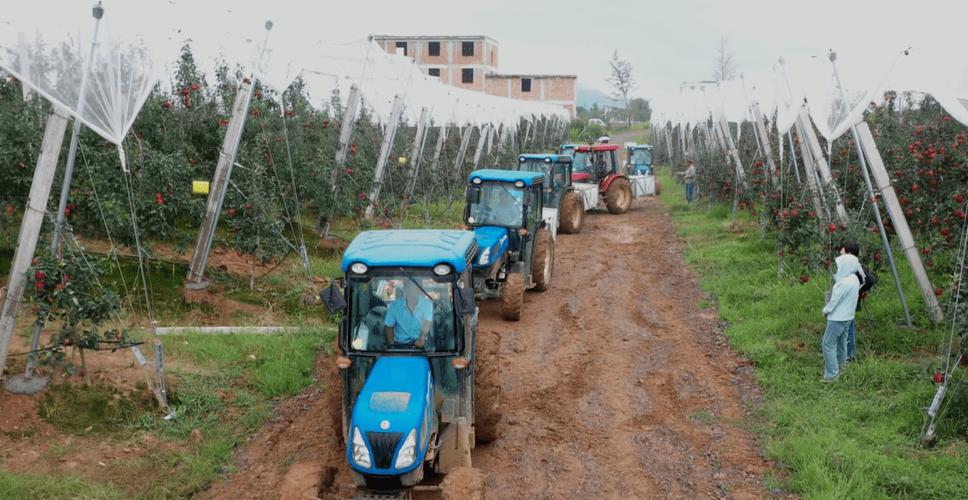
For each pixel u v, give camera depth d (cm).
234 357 968
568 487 714
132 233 1132
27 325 976
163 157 1159
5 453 707
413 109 2114
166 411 819
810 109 1166
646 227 2202
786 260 1429
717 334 1157
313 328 1094
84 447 738
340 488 665
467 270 775
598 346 1119
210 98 1495
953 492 661
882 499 657
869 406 841
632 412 884
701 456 774
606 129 7981
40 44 755
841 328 911
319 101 2097
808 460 734
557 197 1975
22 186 1081
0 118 1086
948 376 767
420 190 2223
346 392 700
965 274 892
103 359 898
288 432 814
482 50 6662
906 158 1257
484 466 754
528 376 998
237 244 1233
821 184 1330
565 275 1578
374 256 692
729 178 2212
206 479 710
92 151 1082
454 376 693
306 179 1539
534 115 4338
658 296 1396
